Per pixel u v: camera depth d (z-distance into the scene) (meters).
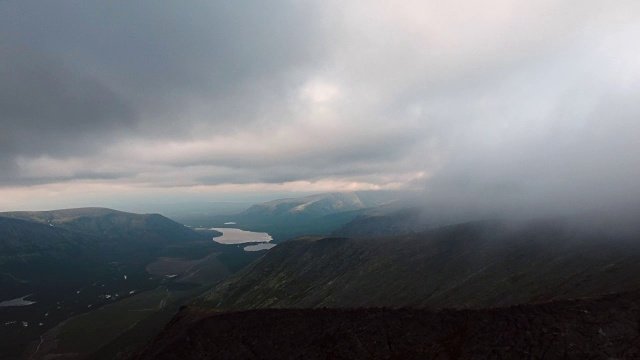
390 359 65.56
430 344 66.44
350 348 68.50
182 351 70.75
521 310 67.31
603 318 62.72
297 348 70.31
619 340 59.16
